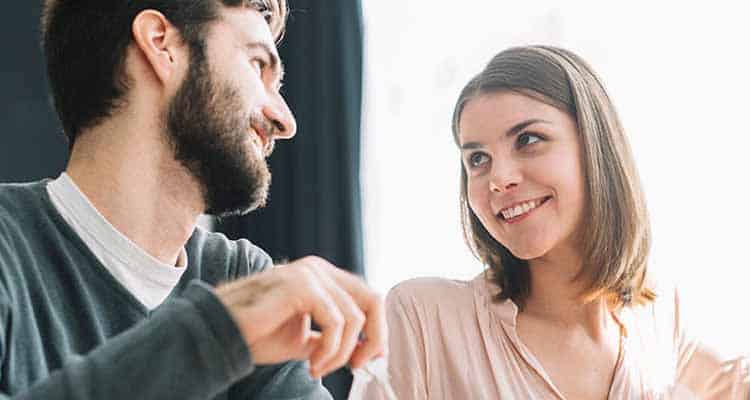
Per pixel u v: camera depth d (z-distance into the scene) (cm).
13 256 80
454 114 126
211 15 89
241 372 59
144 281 90
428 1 237
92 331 83
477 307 125
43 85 221
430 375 122
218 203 92
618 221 119
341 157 237
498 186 115
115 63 87
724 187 195
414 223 233
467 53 232
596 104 118
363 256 235
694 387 129
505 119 115
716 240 194
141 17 87
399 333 124
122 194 87
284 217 243
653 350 125
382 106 239
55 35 90
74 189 87
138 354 57
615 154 119
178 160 89
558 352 122
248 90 91
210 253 103
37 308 80
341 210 236
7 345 75
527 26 224
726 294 190
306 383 97
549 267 122
